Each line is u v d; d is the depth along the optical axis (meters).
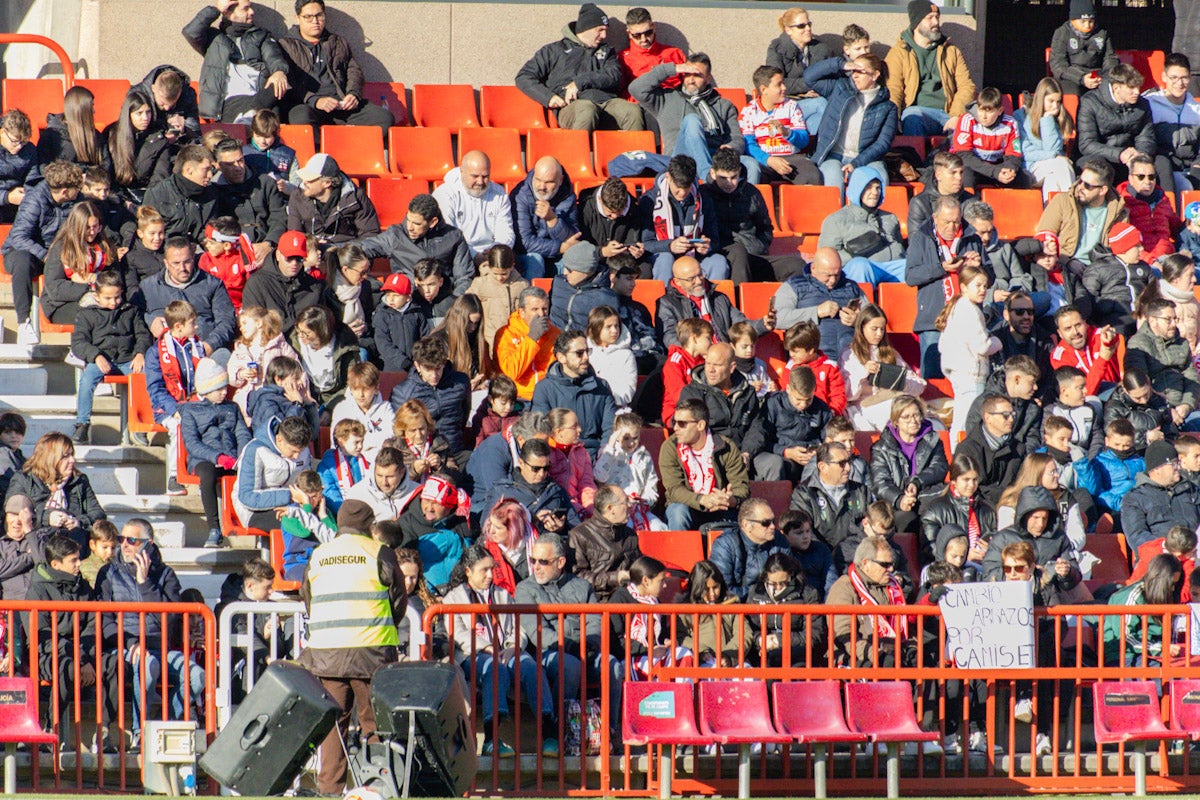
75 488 38.12
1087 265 51.28
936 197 50.66
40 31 58.28
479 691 33.25
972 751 34.34
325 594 29.31
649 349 45.25
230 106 53.78
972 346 44.69
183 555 39.47
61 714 32.78
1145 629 33.47
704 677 32.19
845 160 55.41
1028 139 56.91
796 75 57.53
